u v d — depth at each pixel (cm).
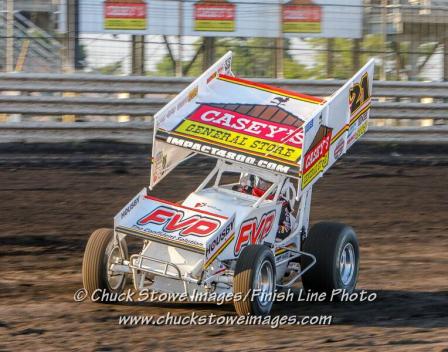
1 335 1647
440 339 1670
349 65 4653
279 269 2017
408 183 3550
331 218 2981
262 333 1708
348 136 2147
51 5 4162
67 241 2548
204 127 2000
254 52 4462
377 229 2880
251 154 1914
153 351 1554
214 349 1571
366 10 4534
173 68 4312
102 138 3853
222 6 4284
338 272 2027
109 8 4159
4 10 4194
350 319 1862
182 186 3300
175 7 4234
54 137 3797
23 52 4159
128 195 3125
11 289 2033
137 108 3941
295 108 2117
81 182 3256
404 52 4488
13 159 3519
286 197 2041
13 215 2795
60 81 3888
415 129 4197
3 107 3781
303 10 4397
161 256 1834
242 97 2145
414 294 2130
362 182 3516
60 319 1778
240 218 1866
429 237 2809
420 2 4809
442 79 4656
